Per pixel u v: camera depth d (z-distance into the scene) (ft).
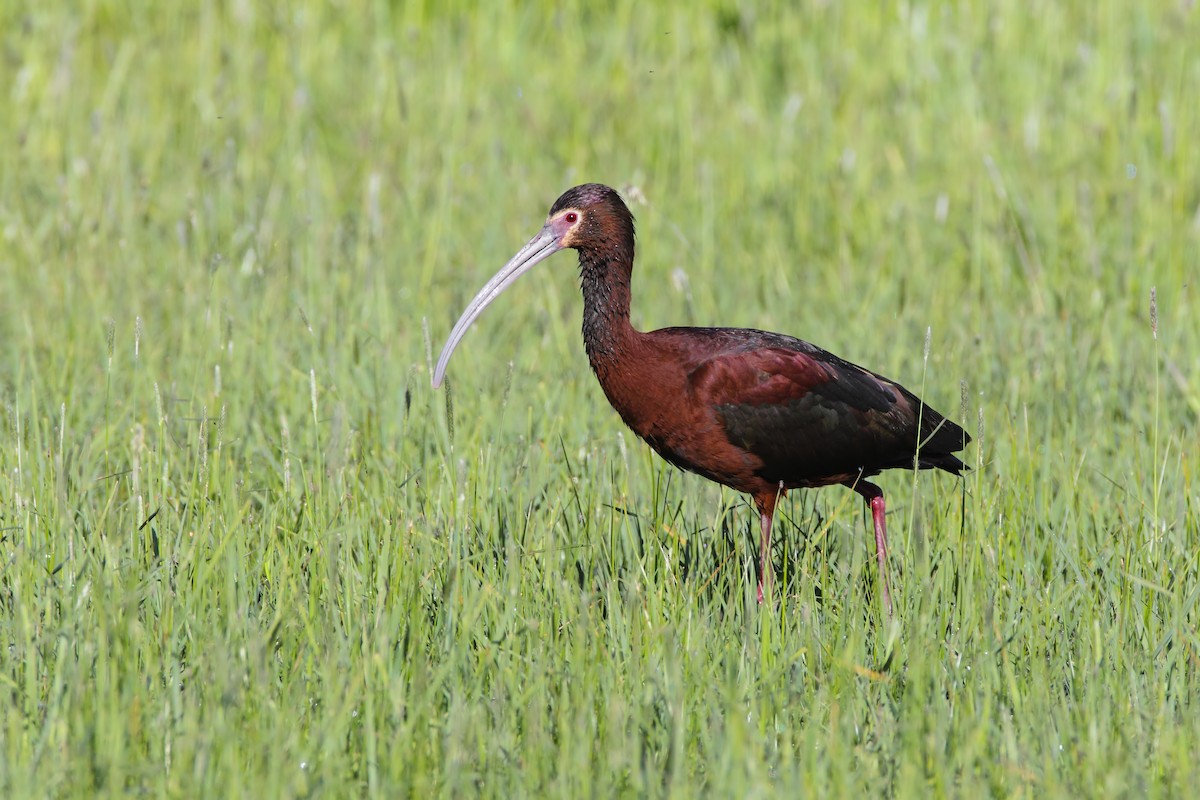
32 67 78.13
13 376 48.60
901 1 82.07
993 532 37.11
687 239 63.77
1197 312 55.52
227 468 38.99
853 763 27.58
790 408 38.42
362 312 53.21
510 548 32.78
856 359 50.62
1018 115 73.92
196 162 69.36
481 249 62.34
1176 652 31.55
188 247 60.39
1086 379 48.67
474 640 32.17
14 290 56.54
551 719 28.53
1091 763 26.73
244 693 27.99
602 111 76.07
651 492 40.63
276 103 77.77
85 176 66.33
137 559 33.42
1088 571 35.06
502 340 53.57
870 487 39.88
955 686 30.25
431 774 26.81
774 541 39.40
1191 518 38.40
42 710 28.66
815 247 64.13
